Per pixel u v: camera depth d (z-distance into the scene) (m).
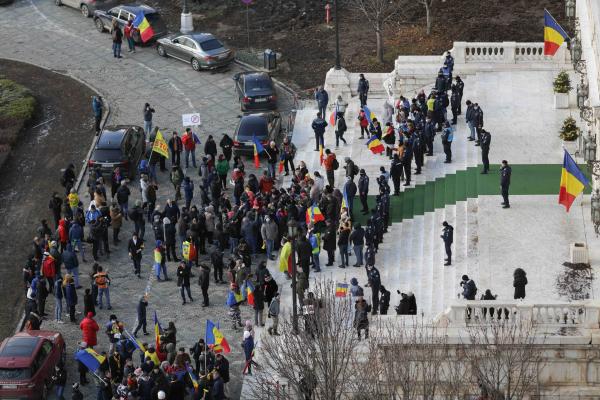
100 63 114.25
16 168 98.50
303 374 64.31
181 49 111.81
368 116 93.88
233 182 91.69
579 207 79.94
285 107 104.69
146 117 99.94
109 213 86.62
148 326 77.69
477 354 66.31
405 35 112.94
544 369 67.19
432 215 83.00
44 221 83.94
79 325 78.44
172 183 93.44
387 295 72.50
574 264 74.06
